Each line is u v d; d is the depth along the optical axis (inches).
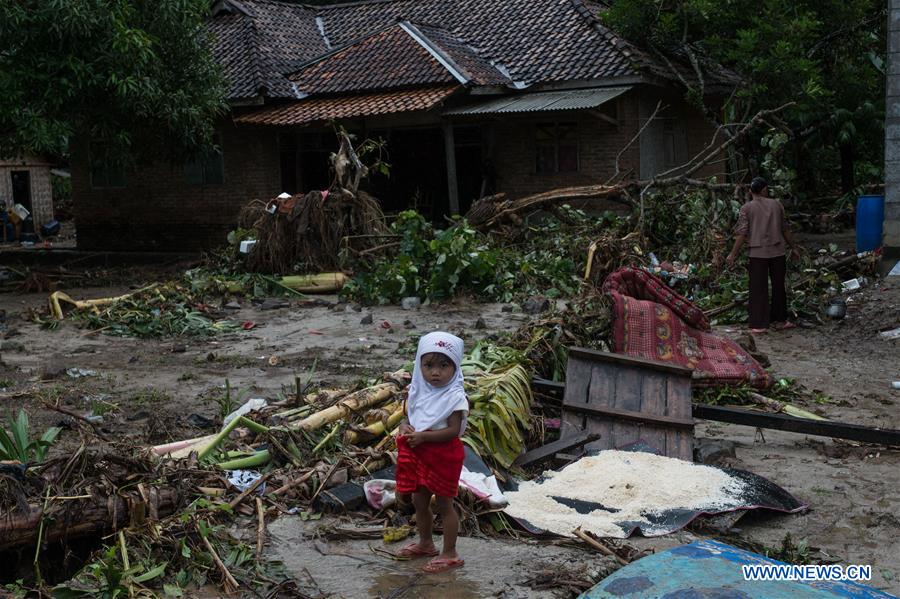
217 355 398.9
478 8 943.0
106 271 735.1
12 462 177.9
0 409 302.8
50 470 181.8
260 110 841.5
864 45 903.1
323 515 194.9
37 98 619.5
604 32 812.6
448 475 170.4
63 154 967.6
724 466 242.5
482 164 840.3
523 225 649.6
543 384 279.3
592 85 768.3
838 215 922.1
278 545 180.1
